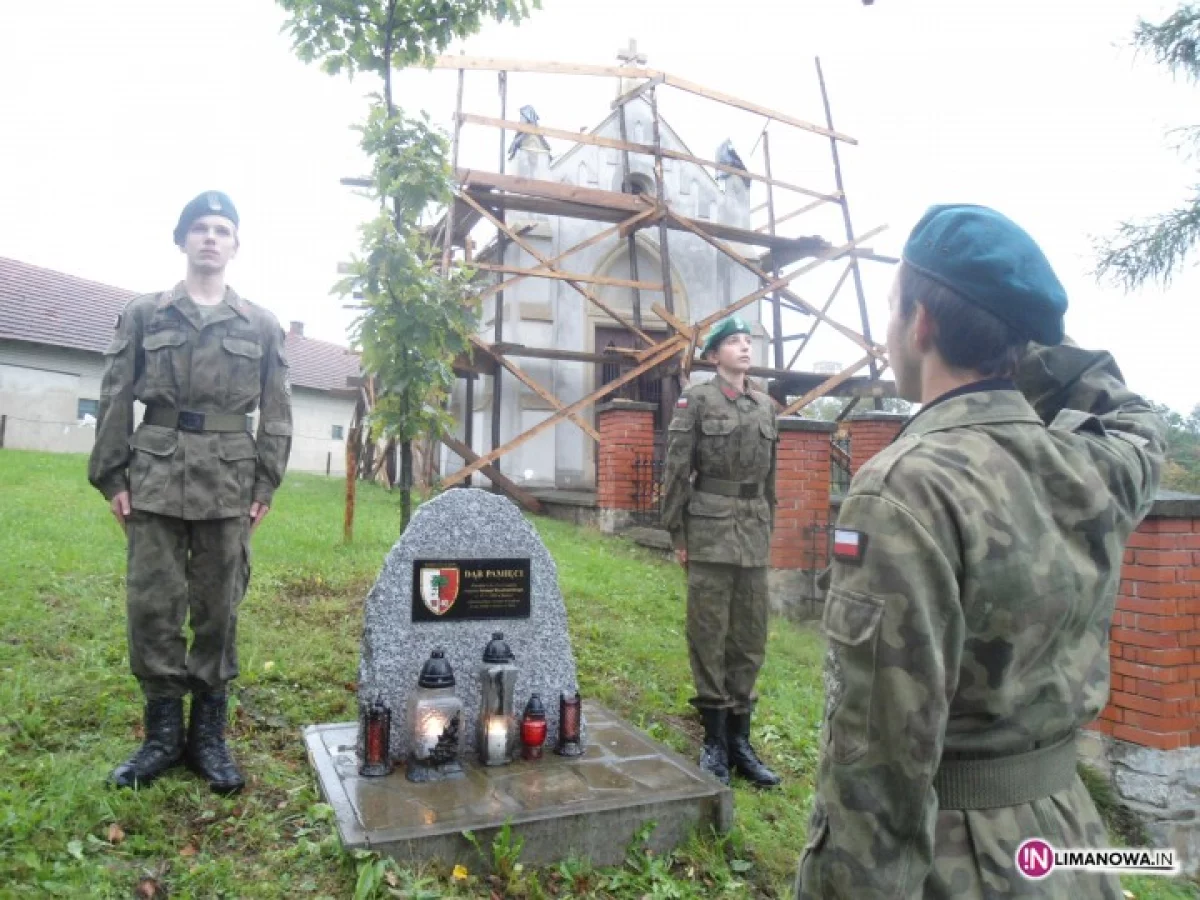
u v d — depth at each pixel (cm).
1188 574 472
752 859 339
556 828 312
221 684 344
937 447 140
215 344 339
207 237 340
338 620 556
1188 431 1742
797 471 803
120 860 279
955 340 147
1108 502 144
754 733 486
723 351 445
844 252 1359
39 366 2286
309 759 365
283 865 287
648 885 307
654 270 1512
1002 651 132
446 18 484
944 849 134
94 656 445
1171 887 430
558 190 1182
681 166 1528
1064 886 134
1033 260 147
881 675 128
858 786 129
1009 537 133
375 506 1141
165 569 328
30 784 311
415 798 323
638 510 1076
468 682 375
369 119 486
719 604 424
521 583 385
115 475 327
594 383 1428
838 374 1317
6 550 637
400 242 489
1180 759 466
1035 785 138
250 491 347
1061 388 186
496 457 1120
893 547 131
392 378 502
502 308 1319
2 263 2452
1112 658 488
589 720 435
